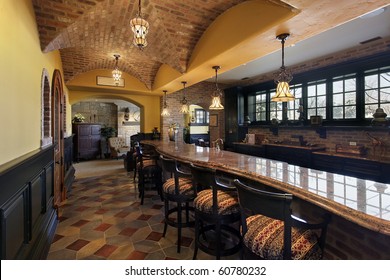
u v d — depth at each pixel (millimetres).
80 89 5398
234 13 2539
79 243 2217
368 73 3508
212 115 7098
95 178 5188
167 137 6316
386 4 1688
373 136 3467
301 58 4188
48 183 2443
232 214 1676
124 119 9922
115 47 3643
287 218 1017
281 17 1938
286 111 5043
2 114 1303
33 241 1775
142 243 2211
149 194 3879
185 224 2121
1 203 1153
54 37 2418
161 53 3539
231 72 5312
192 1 2477
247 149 5641
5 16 1364
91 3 2305
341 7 1734
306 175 1577
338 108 3961
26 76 1809
